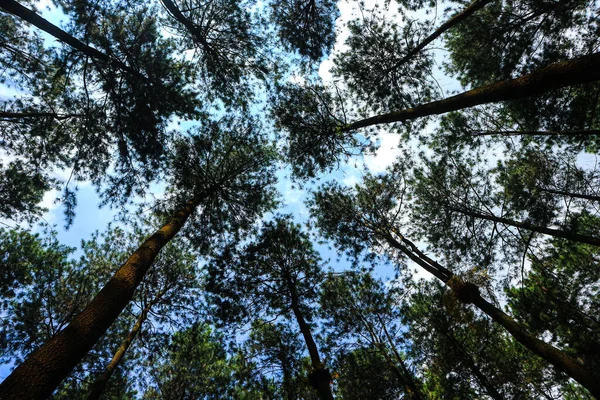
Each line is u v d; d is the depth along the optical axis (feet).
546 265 34.40
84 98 29.09
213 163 35.76
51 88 29.86
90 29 25.52
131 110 28.94
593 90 31.27
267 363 36.04
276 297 37.22
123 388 37.47
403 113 28.81
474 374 34.45
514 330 24.75
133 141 30.25
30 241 37.50
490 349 36.73
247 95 34.99
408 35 35.50
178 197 34.99
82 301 35.63
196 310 37.86
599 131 30.42
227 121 35.63
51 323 32.73
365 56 36.99
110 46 26.43
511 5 33.27
